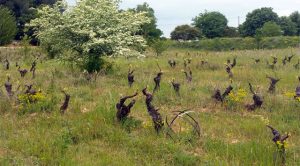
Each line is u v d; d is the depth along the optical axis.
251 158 7.56
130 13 17.94
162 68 21.27
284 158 7.43
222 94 12.62
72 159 7.30
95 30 16.81
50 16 17.19
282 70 20.22
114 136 8.55
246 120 10.30
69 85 14.39
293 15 92.75
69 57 17.58
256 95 11.49
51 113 10.25
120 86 14.67
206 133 9.16
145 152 7.95
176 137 8.60
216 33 82.19
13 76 16.48
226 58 27.50
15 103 11.04
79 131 8.78
